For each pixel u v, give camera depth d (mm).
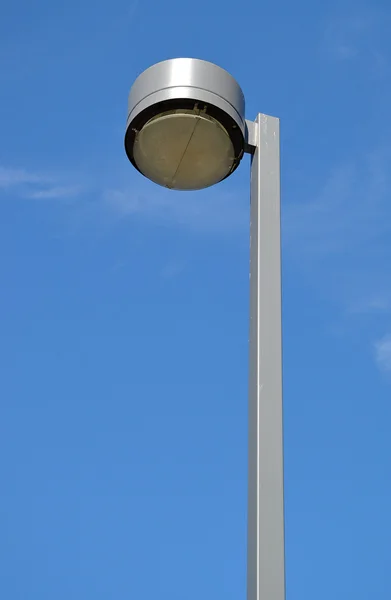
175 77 4930
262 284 4520
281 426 4148
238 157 5047
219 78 4969
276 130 5047
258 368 4281
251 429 4207
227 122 4934
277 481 4016
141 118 4984
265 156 4926
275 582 3805
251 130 5031
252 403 4254
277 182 4859
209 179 5191
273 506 3957
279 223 4723
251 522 3984
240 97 5023
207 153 5043
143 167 5184
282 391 4246
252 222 4793
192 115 4910
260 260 4586
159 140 5004
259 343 4348
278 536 3896
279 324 4422
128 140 5082
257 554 3848
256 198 4816
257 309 4449
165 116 4922
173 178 5211
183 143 5008
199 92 4891
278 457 4074
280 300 4500
